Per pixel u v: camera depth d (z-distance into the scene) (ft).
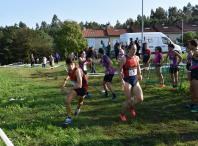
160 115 15.29
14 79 40.50
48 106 18.12
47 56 176.24
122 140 11.26
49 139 11.18
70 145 10.46
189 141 10.80
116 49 57.77
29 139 11.20
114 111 16.49
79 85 13.21
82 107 18.12
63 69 59.21
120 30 155.94
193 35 134.00
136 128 12.84
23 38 176.55
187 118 14.53
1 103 19.80
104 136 11.67
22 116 15.66
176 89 23.80
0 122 14.19
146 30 153.17
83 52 23.13
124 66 13.79
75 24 119.44
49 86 30.83
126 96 13.70
